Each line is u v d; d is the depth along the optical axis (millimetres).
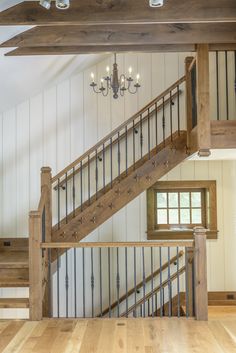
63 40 3857
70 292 5883
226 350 3021
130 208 6062
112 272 5957
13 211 5996
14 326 3650
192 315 4148
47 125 6055
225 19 3203
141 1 3201
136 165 5488
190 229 6211
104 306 5898
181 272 5426
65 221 5480
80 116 6062
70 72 5852
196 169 6168
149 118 5836
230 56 5934
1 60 4348
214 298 6047
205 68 4102
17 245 5930
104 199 4836
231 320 3797
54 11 3223
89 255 5984
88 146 6031
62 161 6027
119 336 3348
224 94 5926
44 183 4855
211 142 4160
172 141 4918
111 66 6039
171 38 3857
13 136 6043
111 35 3863
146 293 5902
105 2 3207
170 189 6289
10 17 3236
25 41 3877
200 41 3857
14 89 5395
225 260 6098
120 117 6043
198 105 4117
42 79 5547
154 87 6035
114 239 6020
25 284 4277
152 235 6023
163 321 3766
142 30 3852
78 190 5980
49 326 3645
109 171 5984
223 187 6156
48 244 3941
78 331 3488
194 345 3129
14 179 6020
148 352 2986
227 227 6129
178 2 3188
